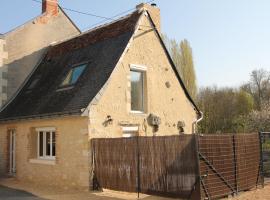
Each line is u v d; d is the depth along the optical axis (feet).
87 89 46.29
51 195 40.37
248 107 145.38
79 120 43.73
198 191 32.73
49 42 69.05
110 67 46.75
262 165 43.45
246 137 40.96
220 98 140.46
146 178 37.22
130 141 38.99
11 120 55.11
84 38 58.90
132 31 50.03
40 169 49.78
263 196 36.88
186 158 33.86
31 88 60.85
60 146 46.44
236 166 38.09
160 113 52.49
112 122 45.09
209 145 34.55
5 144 57.82
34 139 52.47
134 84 50.06
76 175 43.68
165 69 54.29
